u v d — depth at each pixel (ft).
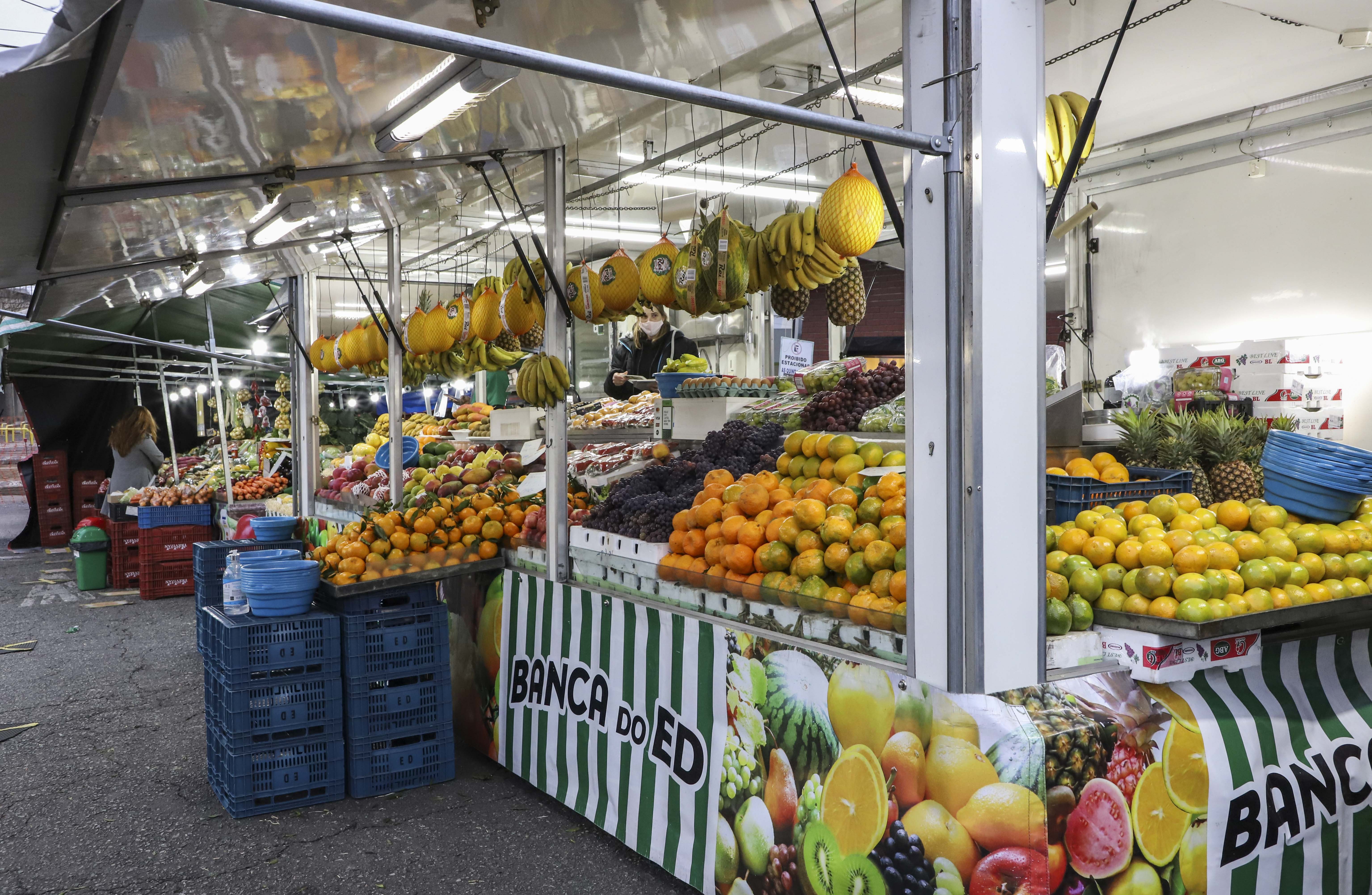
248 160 11.27
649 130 20.68
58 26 6.54
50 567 35.40
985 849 6.60
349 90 9.30
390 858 10.60
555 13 8.34
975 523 6.75
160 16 6.99
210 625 12.69
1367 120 17.16
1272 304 18.86
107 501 31.91
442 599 13.53
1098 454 11.41
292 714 12.07
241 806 11.73
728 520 9.77
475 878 10.10
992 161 6.82
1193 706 7.51
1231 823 7.43
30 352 36.32
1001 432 6.89
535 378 12.32
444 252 27.25
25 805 12.25
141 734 15.15
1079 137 7.01
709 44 9.62
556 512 12.42
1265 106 18.70
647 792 10.27
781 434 12.70
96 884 10.08
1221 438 10.91
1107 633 7.66
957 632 6.81
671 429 15.35
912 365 7.22
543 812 11.92
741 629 9.07
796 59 17.51
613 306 12.16
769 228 10.21
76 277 16.28
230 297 31.22
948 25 6.72
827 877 7.89
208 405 46.73
